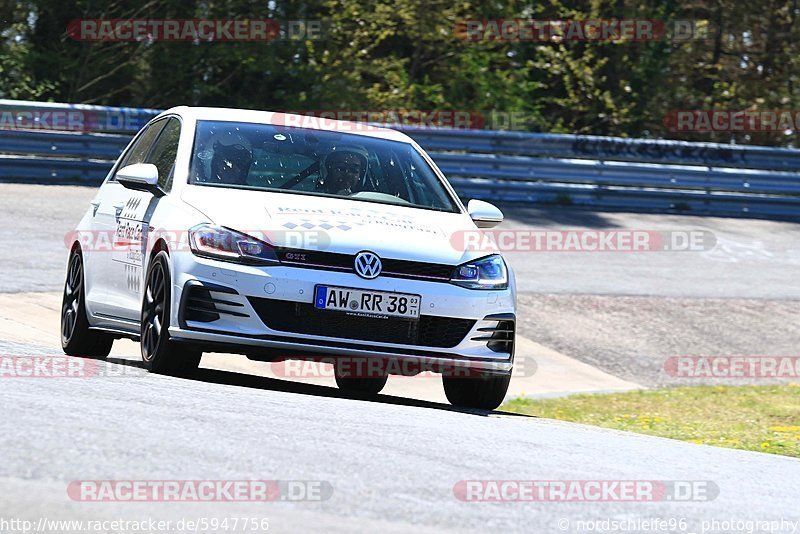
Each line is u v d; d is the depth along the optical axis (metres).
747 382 42.62
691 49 104.19
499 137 69.56
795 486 17.08
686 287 55.16
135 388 18.95
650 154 72.38
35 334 32.94
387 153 26.33
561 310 48.56
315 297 21.91
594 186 71.19
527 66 97.00
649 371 43.00
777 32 108.12
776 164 74.62
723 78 107.81
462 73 94.62
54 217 53.19
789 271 61.38
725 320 50.56
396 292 22.30
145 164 24.66
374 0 88.81
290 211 23.00
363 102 87.00
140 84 83.44
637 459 17.75
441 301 22.61
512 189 69.81
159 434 14.44
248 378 26.58
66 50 80.62
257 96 84.94
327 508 11.62
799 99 103.38
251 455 13.80
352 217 23.20
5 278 40.56
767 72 108.38
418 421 18.94
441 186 26.34
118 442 13.61
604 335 46.38
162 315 22.61
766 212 74.19
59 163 61.47
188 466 12.80
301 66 85.00
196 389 19.89
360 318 22.17
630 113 98.06
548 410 34.16
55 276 42.00
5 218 51.78
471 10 97.31
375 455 14.80
